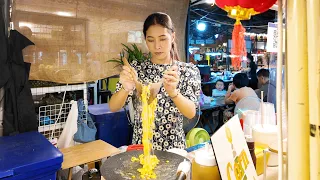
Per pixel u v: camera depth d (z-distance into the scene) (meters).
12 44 2.08
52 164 1.43
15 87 2.11
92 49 2.71
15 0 2.19
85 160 1.90
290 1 0.38
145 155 0.95
